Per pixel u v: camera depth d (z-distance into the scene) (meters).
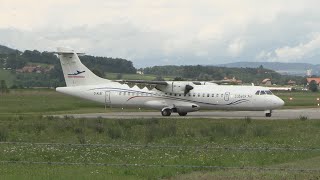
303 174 28.27
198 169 30.30
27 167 30.92
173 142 47.69
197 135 54.56
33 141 48.84
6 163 32.59
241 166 32.06
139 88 93.12
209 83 95.56
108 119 74.06
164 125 62.78
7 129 58.16
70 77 97.06
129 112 106.88
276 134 54.88
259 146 43.44
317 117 85.19
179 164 32.75
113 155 38.28
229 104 87.06
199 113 101.81
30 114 93.69
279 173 28.61
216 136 53.00
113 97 93.88
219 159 35.12
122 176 27.80
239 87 88.19
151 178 27.61
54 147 42.22
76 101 141.62
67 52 96.00
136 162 34.25
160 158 36.00
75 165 31.69
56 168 30.61
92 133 56.78
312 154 38.12
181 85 89.31
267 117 85.88
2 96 167.88
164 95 91.00
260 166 32.41
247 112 106.56
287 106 134.75
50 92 192.50
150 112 106.94
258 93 85.69
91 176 27.61
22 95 174.38
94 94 95.00
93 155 37.97
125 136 52.56
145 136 52.22
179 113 92.50
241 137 52.31
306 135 53.44
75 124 63.69
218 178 27.38
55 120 71.75
